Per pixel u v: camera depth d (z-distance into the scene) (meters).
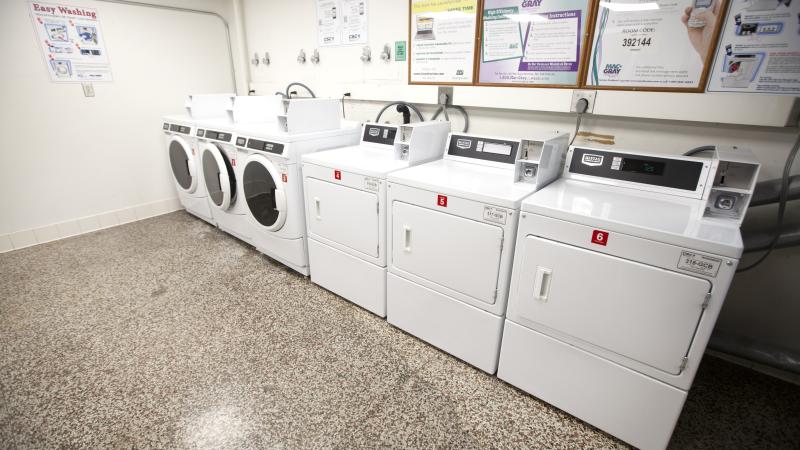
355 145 2.71
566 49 1.95
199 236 3.27
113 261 2.81
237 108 2.85
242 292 2.43
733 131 1.67
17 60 2.76
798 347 1.76
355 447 1.41
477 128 2.47
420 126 2.06
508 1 2.07
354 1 2.79
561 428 1.51
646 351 1.26
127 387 1.67
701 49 1.62
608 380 1.38
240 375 1.75
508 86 2.20
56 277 2.57
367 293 2.16
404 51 2.61
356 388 1.69
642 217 1.26
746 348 1.72
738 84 1.58
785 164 1.52
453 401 1.63
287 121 2.31
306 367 1.80
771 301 1.77
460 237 1.62
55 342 1.94
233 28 3.92
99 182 3.33
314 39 3.19
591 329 1.35
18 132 2.86
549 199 1.45
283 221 2.47
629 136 1.94
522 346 1.58
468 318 1.72
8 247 2.95
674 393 1.25
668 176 1.51
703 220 1.25
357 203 2.01
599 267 1.27
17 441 1.40
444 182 1.67
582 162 1.73
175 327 2.08
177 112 3.70
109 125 3.29
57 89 2.97
